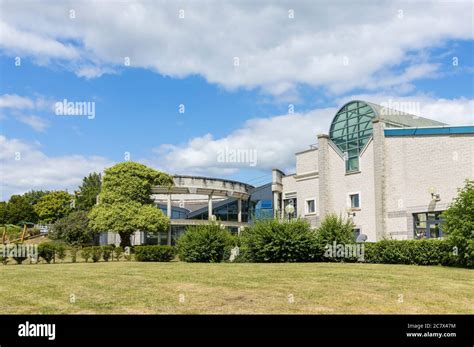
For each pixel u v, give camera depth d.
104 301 10.14
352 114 35.59
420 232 29.45
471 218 20.23
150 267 20.14
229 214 58.97
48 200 76.44
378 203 31.73
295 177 39.88
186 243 26.88
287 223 25.56
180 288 12.05
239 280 13.79
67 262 27.30
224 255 26.44
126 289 11.93
